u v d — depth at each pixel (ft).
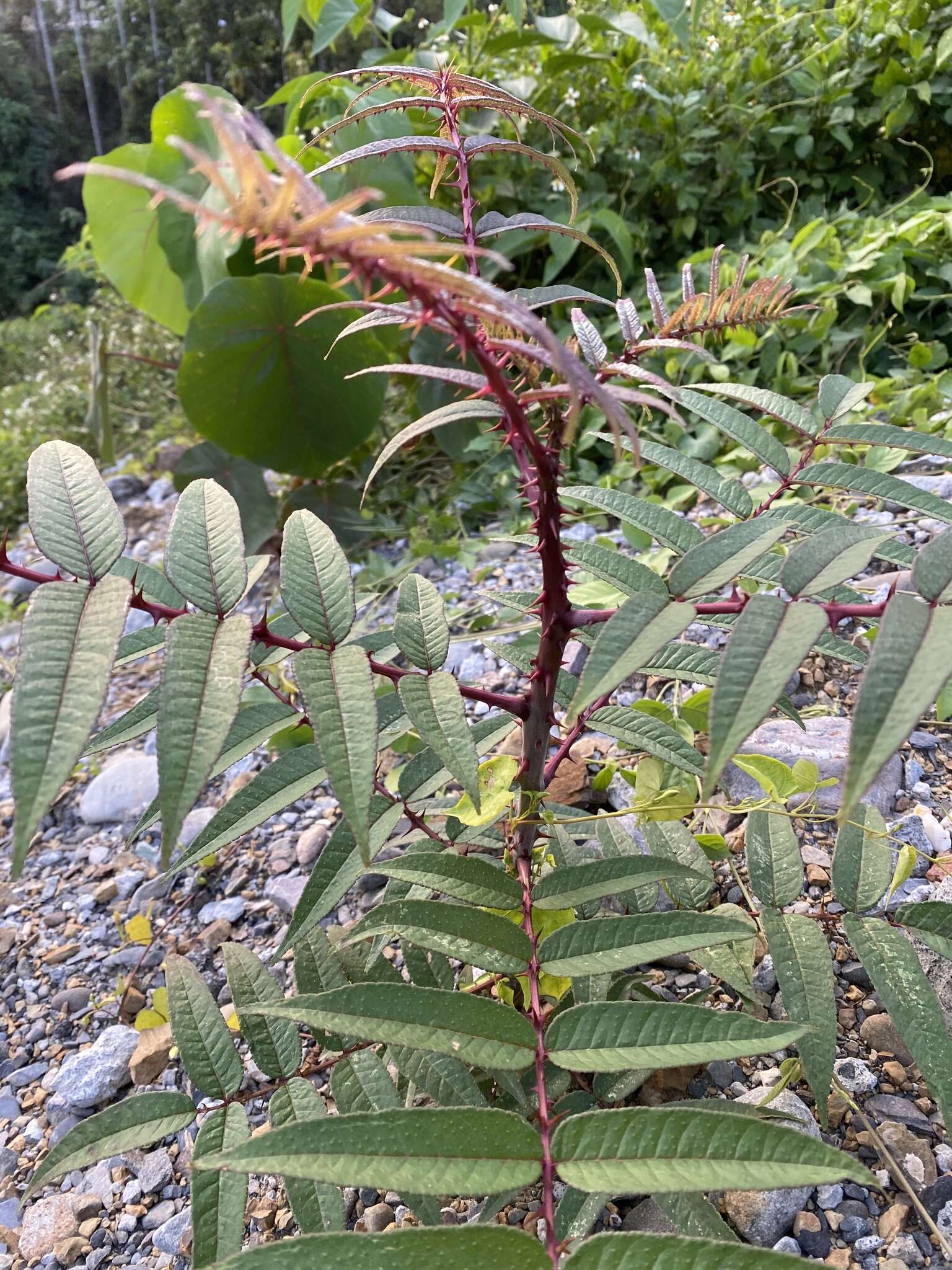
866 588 2.66
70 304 9.52
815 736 2.31
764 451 1.45
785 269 4.14
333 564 1.17
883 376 4.03
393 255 0.72
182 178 4.42
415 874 1.27
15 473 5.87
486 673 3.02
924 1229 1.43
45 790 0.84
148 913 2.50
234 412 3.78
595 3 5.36
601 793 2.30
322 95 4.61
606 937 1.16
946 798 2.17
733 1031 1.02
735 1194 1.51
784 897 1.43
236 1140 1.31
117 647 0.94
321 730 0.99
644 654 0.92
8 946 2.50
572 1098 1.45
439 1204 1.53
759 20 5.16
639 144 4.85
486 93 1.35
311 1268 0.84
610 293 4.78
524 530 3.79
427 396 4.18
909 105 4.60
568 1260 0.84
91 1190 1.85
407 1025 1.04
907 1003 1.26
